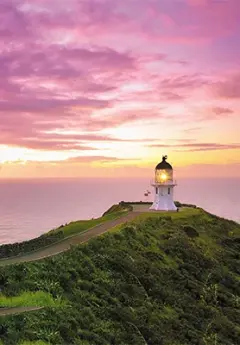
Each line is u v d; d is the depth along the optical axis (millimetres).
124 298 32312
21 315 25016
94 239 40719
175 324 32188
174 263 44125
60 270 32625
